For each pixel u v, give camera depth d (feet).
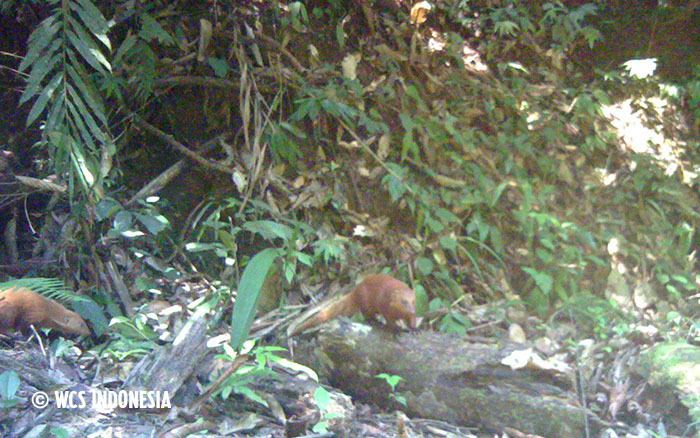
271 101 20.18
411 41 22.44
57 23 14.80
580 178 21.99
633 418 14.58
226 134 19.60
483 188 20.22
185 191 18.97
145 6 18.90
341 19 22.26
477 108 22.36
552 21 26.02
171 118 19.49
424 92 22.13
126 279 16.96
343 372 14.21
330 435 12.11
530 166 21.93
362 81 21.50
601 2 27.02
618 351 16.57
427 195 19.79
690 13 26.89
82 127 14.76
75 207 15.89
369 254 18.67
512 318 17.87
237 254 18.35
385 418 13.60
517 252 20.03
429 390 13.66
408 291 14.83
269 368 13.98
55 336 14.69
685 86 25.84
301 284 17.39
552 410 13.08
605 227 21.34
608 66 26.14
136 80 18.29
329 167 19.57
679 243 21.89
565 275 19.39
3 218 17.83
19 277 16.42
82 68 16.65
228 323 15.94
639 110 24.80
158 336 15.11
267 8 20.95
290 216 18.56
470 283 19.36
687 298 20.62
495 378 13.53
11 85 18.98
